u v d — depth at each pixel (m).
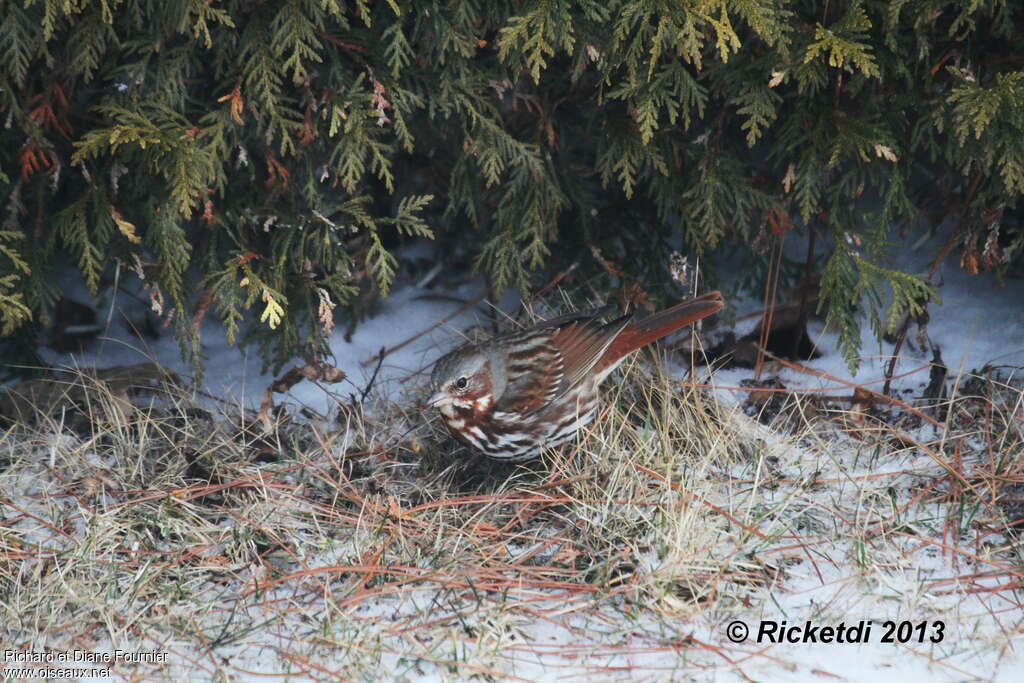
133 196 10.20
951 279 12.41
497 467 10.23
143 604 8.27
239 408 11.02
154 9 9.35
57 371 11.30
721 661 7.67
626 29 9.20
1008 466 9.71
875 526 9.09
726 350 11.89
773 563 8.67
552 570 8.58
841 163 11.12
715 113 10.96
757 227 11.99
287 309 10.74
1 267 10.09
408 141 9.85
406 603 8.36
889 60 10.03
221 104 9.98
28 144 9.67
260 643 7.89
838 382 11.38
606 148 10.85
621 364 11.21
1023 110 9.31
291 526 9.23
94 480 9.73
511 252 10.89
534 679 7.51
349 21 10.04
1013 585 8.27
